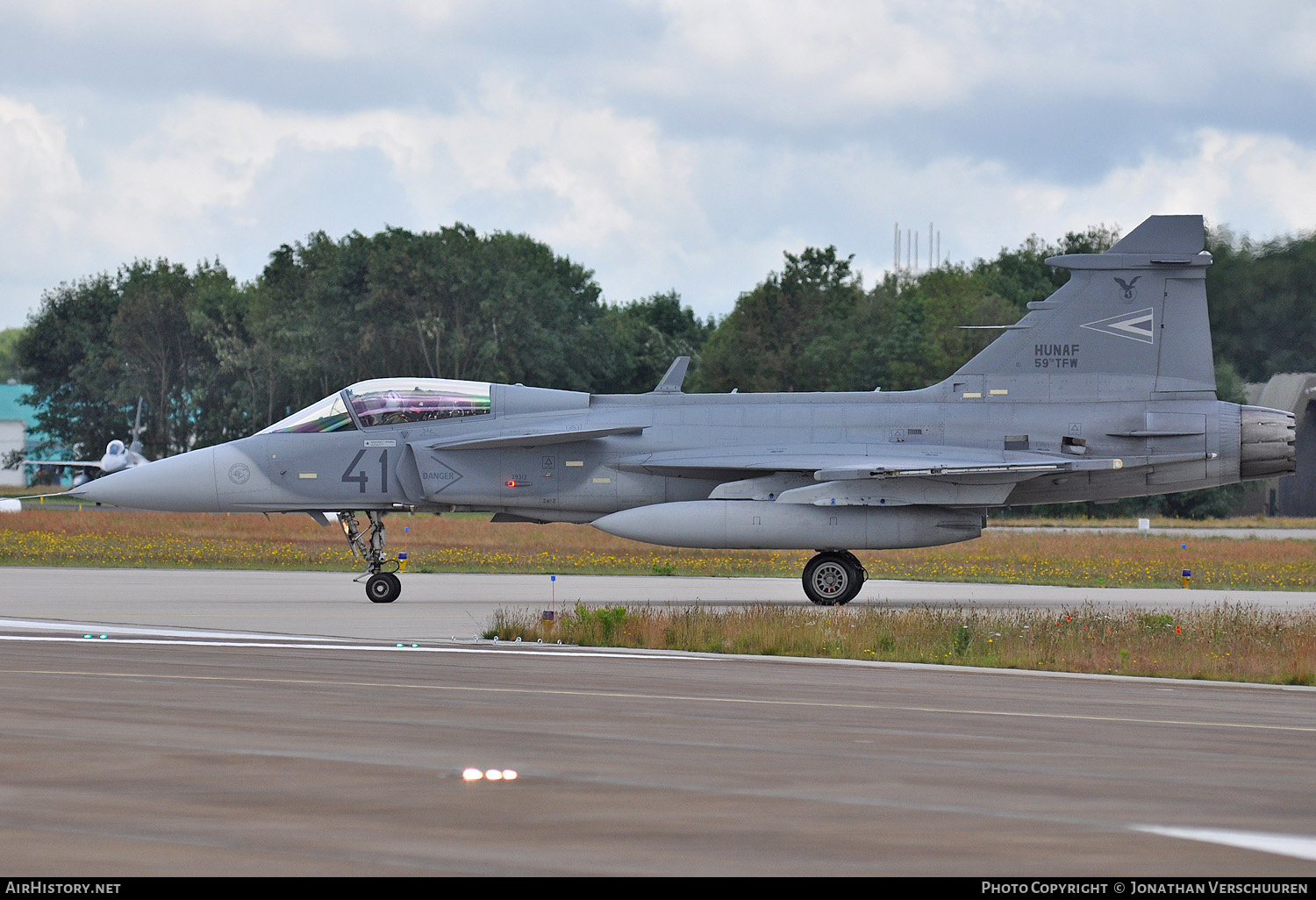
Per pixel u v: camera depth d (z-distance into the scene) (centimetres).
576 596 9012
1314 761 3247
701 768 3003
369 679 4522
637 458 8719
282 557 12744
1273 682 5044
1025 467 8244
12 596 8462
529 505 8819
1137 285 8788
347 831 2398
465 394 8944
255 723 3538
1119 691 4628
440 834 2383
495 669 4891
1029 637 5903
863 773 2970
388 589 8356
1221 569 12206
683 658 5472
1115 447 8725
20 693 4072
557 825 2461
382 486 8788
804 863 2234
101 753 3094
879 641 5797
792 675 4903
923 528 8375
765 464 8406
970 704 4166
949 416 8794
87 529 16288
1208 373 8769
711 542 8350
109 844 2295
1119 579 11181
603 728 3534
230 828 2409
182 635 6116
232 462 8825
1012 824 2514
